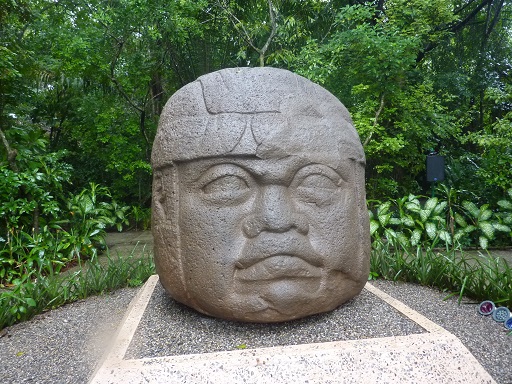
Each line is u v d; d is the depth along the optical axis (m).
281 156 2.09
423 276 3.60
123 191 9.12
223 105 2.16
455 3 8.91
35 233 4.80
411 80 7.14
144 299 2.74
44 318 3.13
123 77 7.82
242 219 2.09
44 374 2.26
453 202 6.14
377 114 6.14
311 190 2.15
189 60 8.93
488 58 9.07
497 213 5.78
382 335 2.07
